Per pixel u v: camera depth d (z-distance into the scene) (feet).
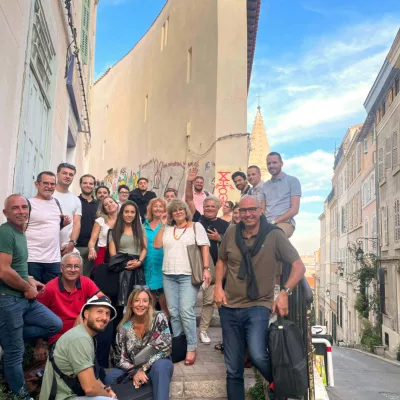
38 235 14.90
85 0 37.83
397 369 47.32
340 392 28.40
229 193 35.55
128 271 16.57
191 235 16.39
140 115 59.72
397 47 63.26
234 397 12.94
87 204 21.42
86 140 54.75
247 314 13.05
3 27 14.29
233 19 38.22
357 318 91.61
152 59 56.08
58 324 13.47
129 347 13.83
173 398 14.67
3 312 12.13
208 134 38.04
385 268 73.36
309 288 13.17
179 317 16.42
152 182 52.24
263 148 133.59
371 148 87.25
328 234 153.38
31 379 13.46
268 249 13.10
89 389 11.10
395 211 68.28
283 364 11.78
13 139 15.93
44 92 22.58
